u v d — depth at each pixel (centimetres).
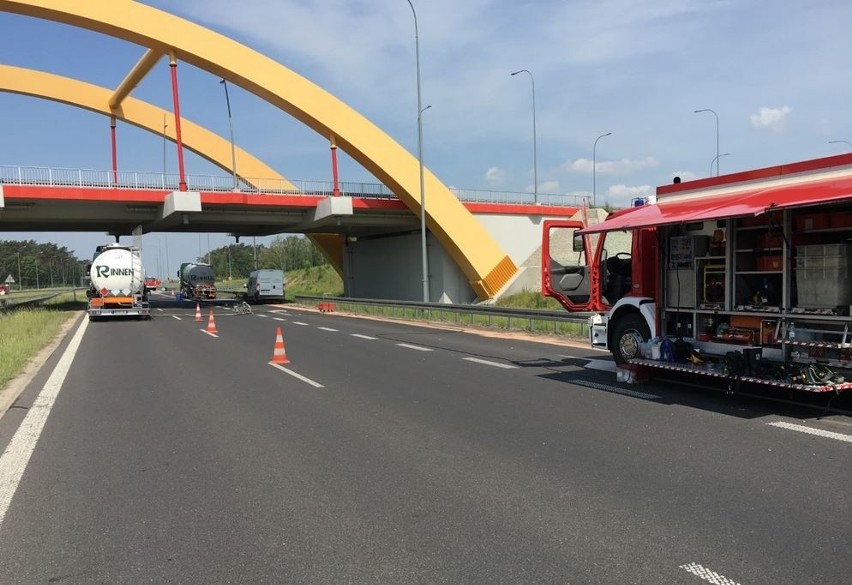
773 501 460
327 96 3606
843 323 706
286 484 523
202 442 659
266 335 1898
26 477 552
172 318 2883
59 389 998
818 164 744
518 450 605
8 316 2481
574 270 1126
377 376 1066
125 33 3350
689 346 887
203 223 4034
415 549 395
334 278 6800
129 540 418
